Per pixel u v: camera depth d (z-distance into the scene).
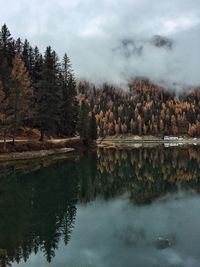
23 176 40.16
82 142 89.19
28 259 16.14
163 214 23.94
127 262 15.36
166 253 16.33
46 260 15.97
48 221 22.55
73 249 17.31
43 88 68.81
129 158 72.12
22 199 29.03
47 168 47.50
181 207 26.17
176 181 40.12
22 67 64.31
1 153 54.44
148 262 15.30
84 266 15.09
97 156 71.56
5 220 22.80
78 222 22.23
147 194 32.00
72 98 86.00
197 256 15.91
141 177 43.59
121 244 17.80
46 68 69.88
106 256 16.19
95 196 30.95
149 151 101.12
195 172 48.53
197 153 91.12
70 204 27.52
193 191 33.50
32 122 79.75
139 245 17.52
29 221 22.58
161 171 49.84
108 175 44.84
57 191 32.75
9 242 18.62
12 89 58.91
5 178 38.62
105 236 19.25
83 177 42.00
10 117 57.66
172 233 19.39
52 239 18.95
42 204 27.42
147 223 21.53
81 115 94.00
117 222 22.08
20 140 66.25
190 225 20.94
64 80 88.69
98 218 23.12
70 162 56.19
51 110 68.88
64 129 85.19
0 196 30.06
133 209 25.70
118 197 30.61
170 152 95.94
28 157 58.62
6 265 15.46
